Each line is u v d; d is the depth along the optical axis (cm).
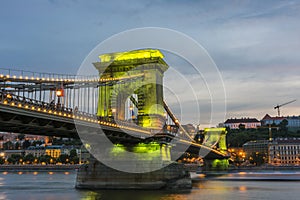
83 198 4647
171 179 5669
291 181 9275
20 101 3203
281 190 6412
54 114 3631
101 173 5678
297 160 19575
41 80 4141
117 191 5344
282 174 12325
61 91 4094
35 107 3378
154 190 5444
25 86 4184
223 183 8388
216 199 4859
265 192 6000
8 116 3195
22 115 3241
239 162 19625
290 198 5153
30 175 13612
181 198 4769
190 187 6075
